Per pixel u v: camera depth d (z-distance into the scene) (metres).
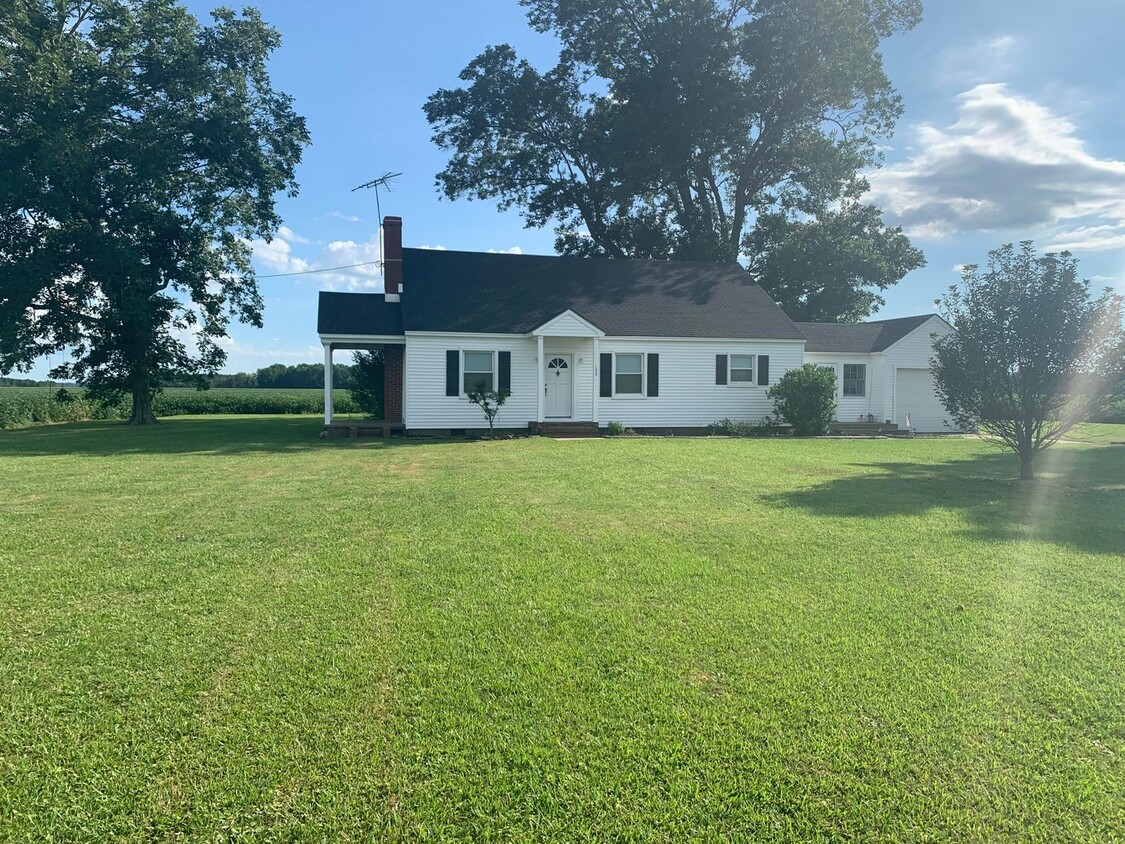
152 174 22.47
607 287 24.03
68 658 3.83
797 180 32.50
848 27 27.36
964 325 11.68
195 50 24.05
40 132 20.73
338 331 20.50
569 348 21.61
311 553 6.06
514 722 3.18
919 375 24.80
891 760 2.90
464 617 4.48
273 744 2.99
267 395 48.53
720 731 3.11
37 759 2.88
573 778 2.77
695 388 22.33
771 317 23.56
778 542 6.53
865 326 26.73
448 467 12.36
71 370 25.89
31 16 22.22
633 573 5.46
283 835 2.45
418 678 3.61
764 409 22.83
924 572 5.58
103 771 2.80
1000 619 4.52
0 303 22.08
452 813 2.58
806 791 2.70
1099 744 3.04
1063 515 8.05
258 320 27.52
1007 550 6.32
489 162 34.00
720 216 33.66
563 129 33.25
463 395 20.69
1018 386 11.27
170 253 25.61
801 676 3.65
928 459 14.34
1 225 23.19
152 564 5.70
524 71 32.06
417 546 6.32
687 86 28.52
